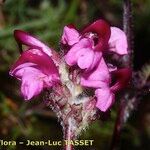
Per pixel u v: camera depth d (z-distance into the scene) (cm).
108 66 12
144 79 17
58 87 12
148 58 23
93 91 12
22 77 11
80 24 22
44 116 20
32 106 20
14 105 20
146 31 23
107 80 11
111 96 11
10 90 20
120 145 21
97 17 23
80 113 12
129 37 16
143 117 22
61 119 12
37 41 12
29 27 20
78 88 12
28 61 12
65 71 12
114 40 12
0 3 14
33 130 20
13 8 21
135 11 23
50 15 21
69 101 12
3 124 20
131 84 17
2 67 21
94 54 11
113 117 20
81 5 22
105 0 23
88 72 11
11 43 20
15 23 21
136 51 23
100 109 11
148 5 23
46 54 12
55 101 12
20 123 20
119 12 24
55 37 20
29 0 22
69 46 12
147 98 22
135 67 23
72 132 12
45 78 12
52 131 20
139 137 21
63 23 21
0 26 21
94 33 11
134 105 17
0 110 20
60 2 22
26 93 11
